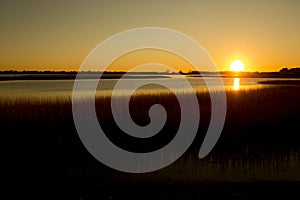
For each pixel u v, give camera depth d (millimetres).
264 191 7973
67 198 7867
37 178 9078
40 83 54344
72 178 9133
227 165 10164
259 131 12656
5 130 12039
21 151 10859
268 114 14641
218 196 7754
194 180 8977
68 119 13148
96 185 8594
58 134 12141
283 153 10977
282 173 9570
